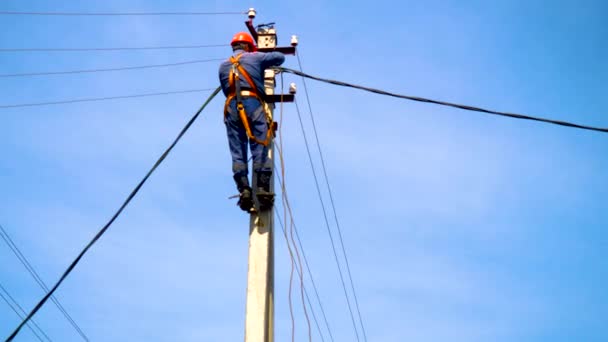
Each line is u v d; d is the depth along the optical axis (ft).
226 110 37.58
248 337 35.24
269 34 40.88
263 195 36.91
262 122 37.32
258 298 35.78
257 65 37.73
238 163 37.14
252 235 36.88
